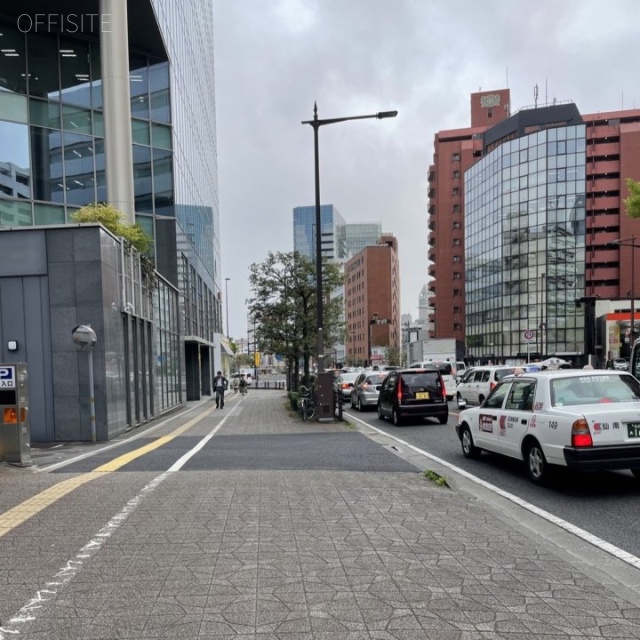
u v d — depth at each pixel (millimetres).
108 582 3586
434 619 3096
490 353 80125
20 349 12188
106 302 12445
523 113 80125
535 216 73938
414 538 4562
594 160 75188
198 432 13539
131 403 14500
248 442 11133
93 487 6254
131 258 15008
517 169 75750
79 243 12195
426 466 8641
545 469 6934
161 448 10195
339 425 14961
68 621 3053
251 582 3598
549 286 72812
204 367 39062
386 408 15992
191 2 32938
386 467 7746
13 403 8070
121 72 19344
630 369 12891
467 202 87375
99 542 4363
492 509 5555
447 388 24516
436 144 95250
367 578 3686
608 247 74062
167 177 24797
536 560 4082
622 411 6473
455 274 92438
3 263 12195
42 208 19688
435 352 40000
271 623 3031
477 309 84125
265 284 22297
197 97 35375
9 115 19234
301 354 23234
